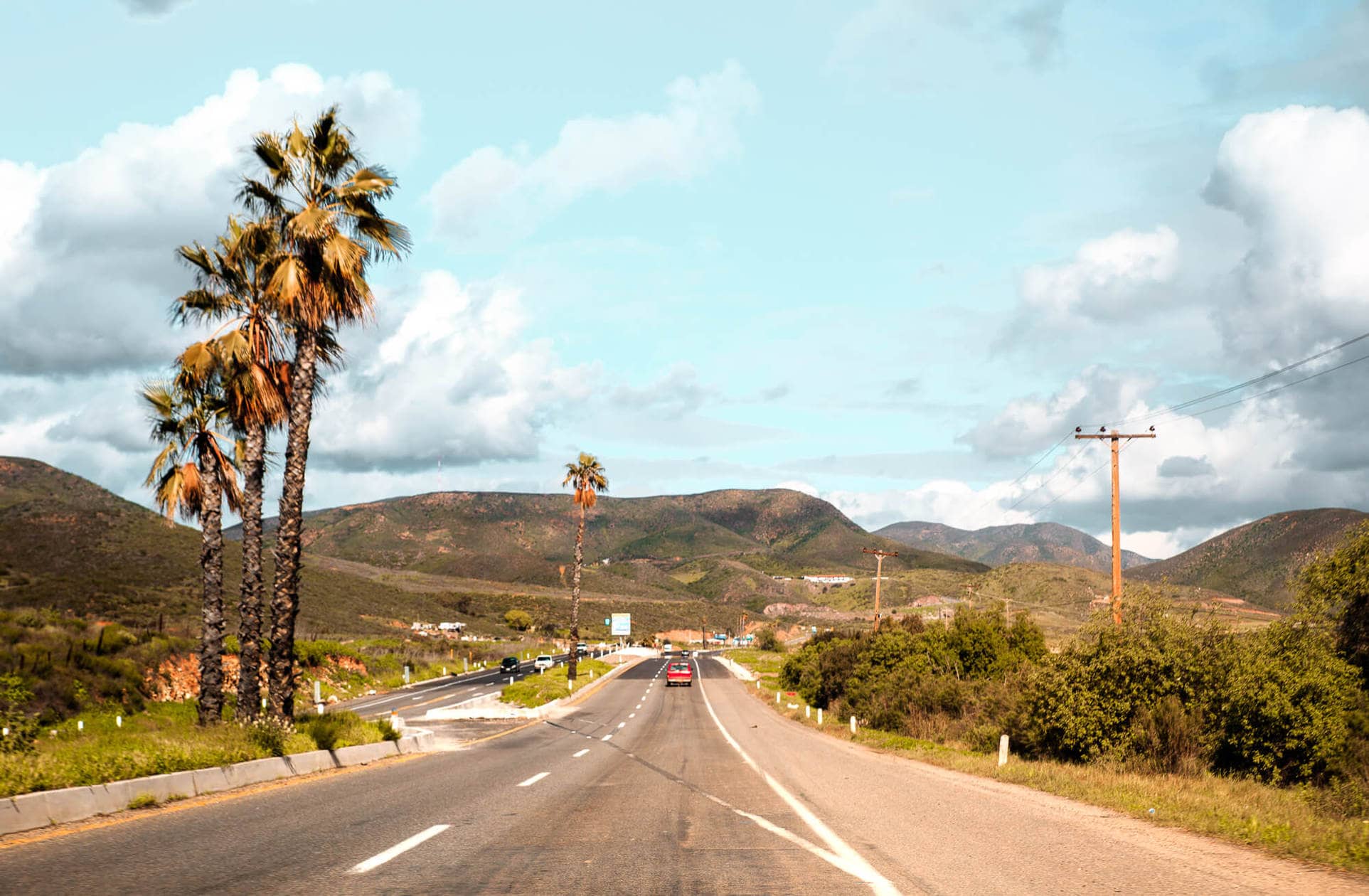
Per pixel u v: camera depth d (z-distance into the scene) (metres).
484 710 41.19
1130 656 21.58
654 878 6.89
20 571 64.94
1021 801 13.30
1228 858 8.34
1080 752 22.42
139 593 64.12
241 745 14.22
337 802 11.20
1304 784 19.38
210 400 24.50
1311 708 19.80
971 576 146.50
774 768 18.31
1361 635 22.98
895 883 6.80
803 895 6.38
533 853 7.90
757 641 172.50
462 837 8.74
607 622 170.50
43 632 34.97
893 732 36.38
